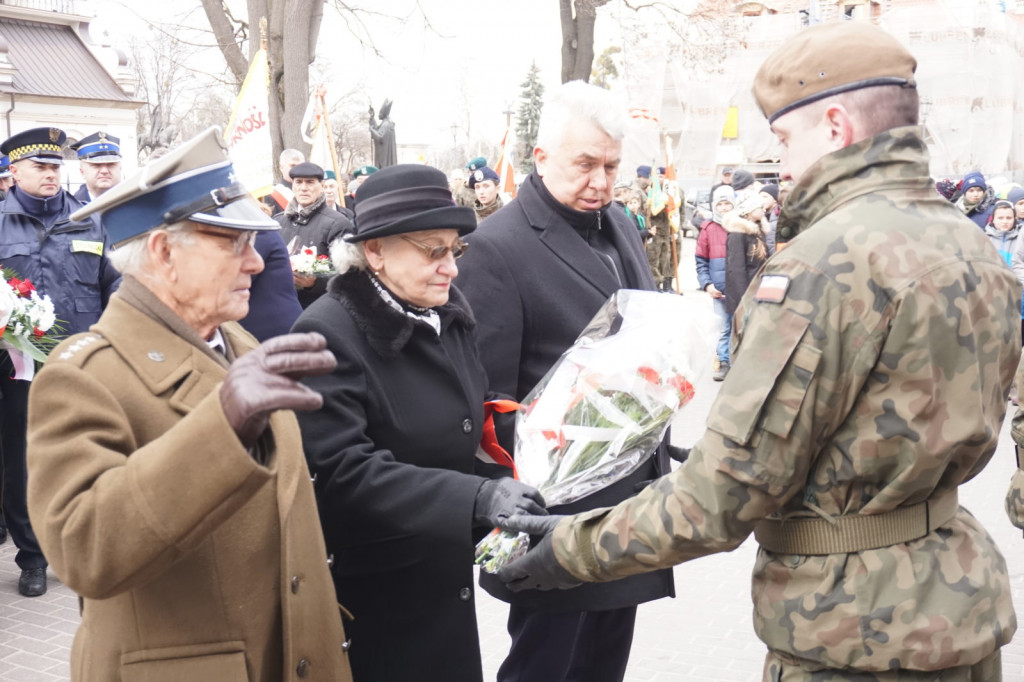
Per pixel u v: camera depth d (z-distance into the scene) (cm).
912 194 187
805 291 179
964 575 187
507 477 252
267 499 189
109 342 180
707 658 416
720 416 182
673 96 2517
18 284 471
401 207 230
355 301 236
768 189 1225
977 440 185
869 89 186
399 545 228
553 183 304
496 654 421
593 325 280
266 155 900
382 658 237
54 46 3891
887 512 185
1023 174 2680
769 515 196
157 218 182
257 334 519
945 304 178
